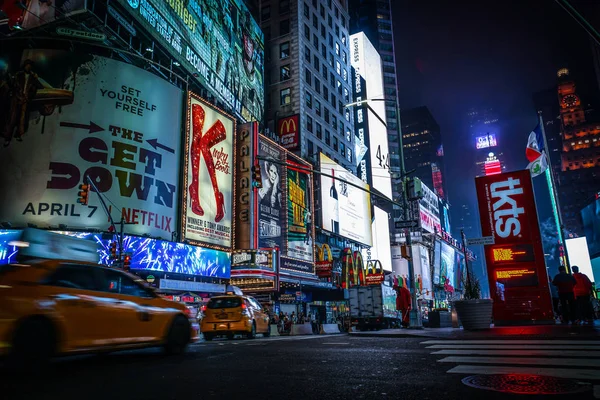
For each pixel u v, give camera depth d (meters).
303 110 54.91
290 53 56.78
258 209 39.47
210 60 38.38
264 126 53.12
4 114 27.12
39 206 26.03
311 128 56.44
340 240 58.22
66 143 27.11
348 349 7.79
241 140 39.34
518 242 16.50
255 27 48.62
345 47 73.50
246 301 17.47
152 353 8.04
